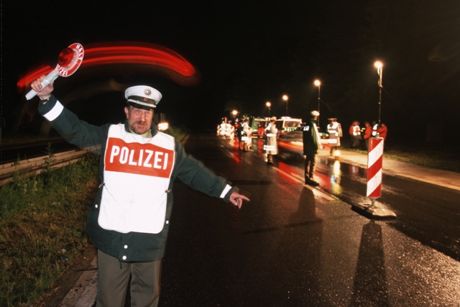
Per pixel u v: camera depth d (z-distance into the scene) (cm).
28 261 549
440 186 1320
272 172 1614
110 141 333
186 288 509
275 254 638
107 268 332
